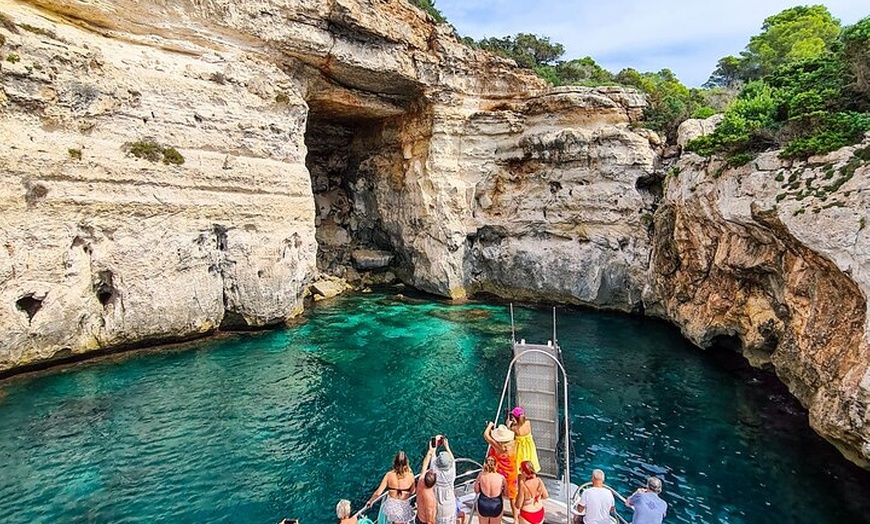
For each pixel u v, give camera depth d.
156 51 21.36
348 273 36.53
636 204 29.41
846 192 13.26
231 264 23.03
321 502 11.91
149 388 17.39
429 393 18.09
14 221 16.78
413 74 30.64
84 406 15.82
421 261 34.34
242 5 23.45
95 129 19.00
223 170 22.61
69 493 11.80
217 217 22.44
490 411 16.77
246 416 15.88
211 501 11.77
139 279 20.02
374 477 12.95
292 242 25.55
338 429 15.36
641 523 8.72
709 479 12.98
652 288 27.77
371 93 32.56
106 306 19.66
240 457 13.63
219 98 22.64
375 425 15.69
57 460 13.04
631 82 47.66
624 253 29.56
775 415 16.36
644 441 14.90
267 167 24.30
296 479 12.77
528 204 32.84
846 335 13.16
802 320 15.77
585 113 31.28
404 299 32.25
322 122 38.25
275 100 24.89
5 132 16.64
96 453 13.44
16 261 16.81
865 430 11.73
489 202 34.00
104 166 18.98
